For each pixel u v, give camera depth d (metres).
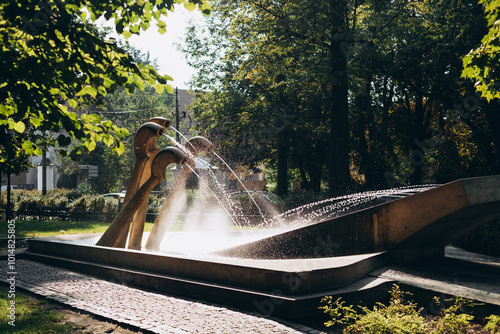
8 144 6.32
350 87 22.08
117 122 46.09
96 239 12.70
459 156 25.38
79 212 23.50
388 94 26.69
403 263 9.12
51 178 44.56
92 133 5.56
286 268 6.71
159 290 7.95
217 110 30.50
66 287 8.08
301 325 5.81
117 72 5.26
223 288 6.91
